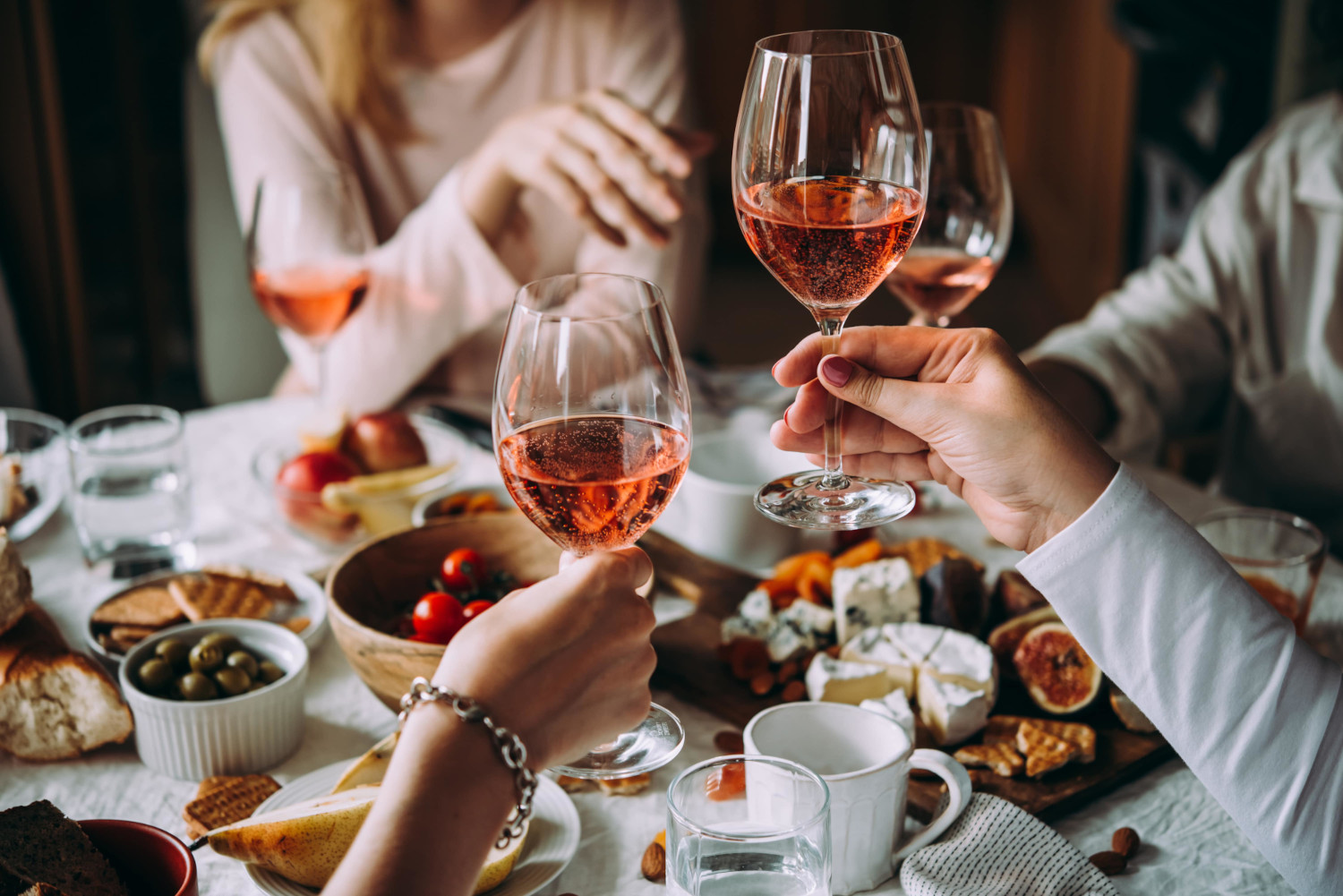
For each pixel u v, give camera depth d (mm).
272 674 938
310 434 1338
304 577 1132
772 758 679
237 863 795
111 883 652
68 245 2695
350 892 505
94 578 1206
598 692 609
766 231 676
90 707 904
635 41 2123
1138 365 1606
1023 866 734
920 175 680
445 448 1478
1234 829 824
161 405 3383
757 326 4672
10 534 1232
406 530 1026
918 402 709
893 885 762
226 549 1290
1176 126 3281
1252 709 682
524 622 588
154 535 1237
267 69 1968
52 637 959
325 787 816
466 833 535
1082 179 4535
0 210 2600
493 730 551
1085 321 1747
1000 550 1250
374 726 970
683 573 1190
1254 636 679
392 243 1774
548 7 2074
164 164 3299
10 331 2395
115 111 3051
